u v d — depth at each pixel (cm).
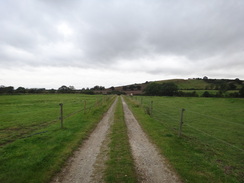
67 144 830
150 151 780
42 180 509
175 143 882
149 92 10769
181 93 9062
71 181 516
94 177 540
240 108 2884
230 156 787
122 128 1230
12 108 2544
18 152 705
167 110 2562
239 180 547
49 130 1098
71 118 1547
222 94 7706
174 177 547
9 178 509
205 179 538
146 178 538
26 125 1313
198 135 1173
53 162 626
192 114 2184
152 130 1157
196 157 710
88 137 1003
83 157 702
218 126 1508
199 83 16038
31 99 4741
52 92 10225
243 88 6912
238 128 1441
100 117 1717
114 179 523
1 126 1278
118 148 809
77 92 11462
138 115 1862
